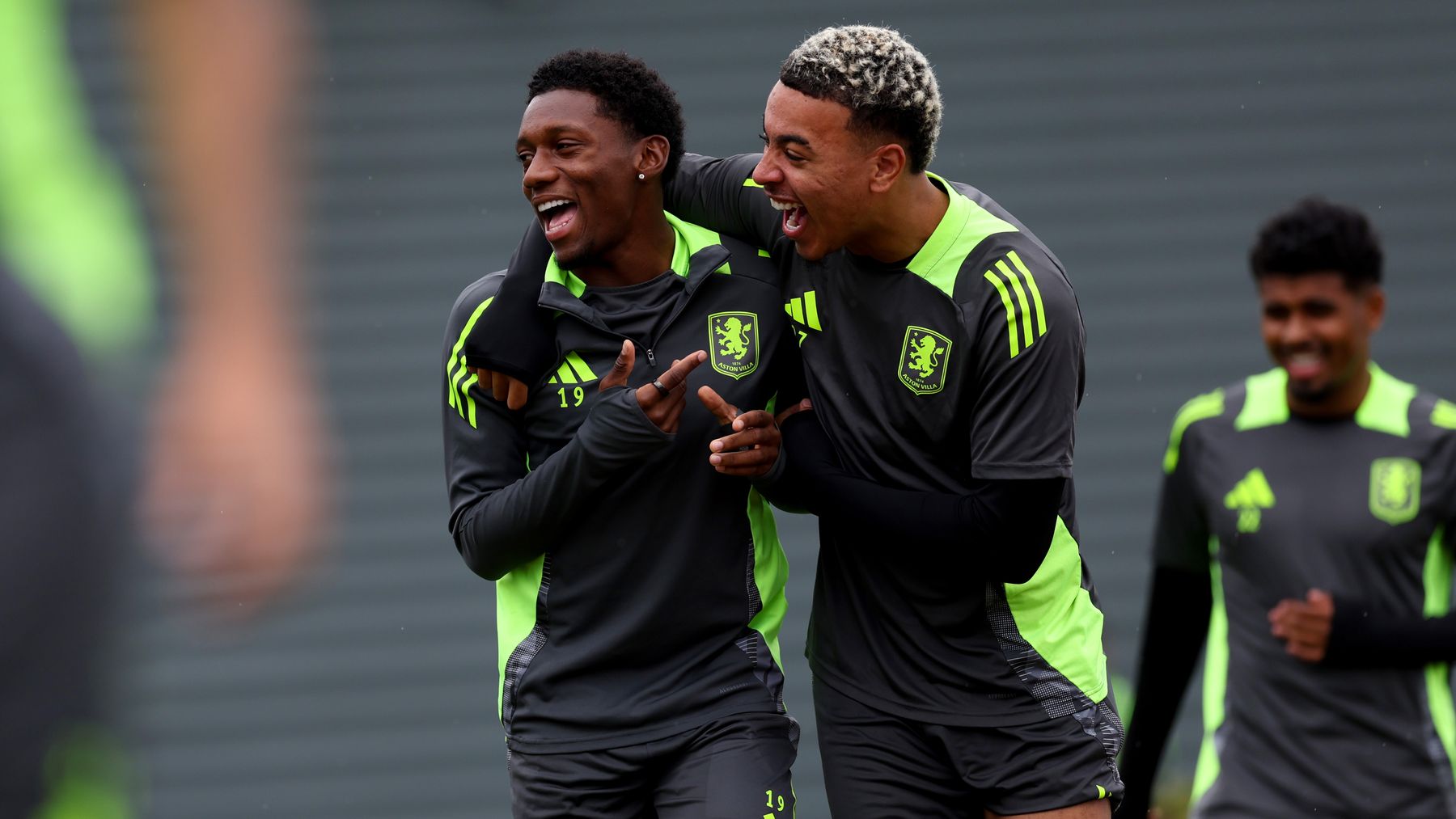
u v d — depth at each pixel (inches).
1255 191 902.4
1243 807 530.6
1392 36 919.0
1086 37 911.0
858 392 425.1
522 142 410.9
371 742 800.9
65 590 152.4
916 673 435.2
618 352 424.2
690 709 424.8
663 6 872.3
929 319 412.8
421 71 840.3
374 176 829.8
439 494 818.8
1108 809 446.3
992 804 438.9
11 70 157.0
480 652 813.2
